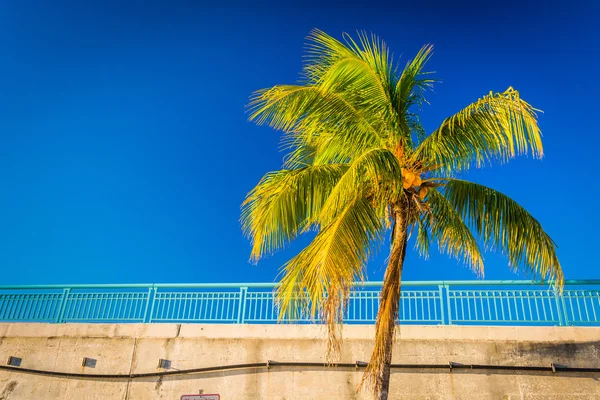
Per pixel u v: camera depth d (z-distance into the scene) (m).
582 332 11.52
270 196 9.82
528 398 11.10
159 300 13.44
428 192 10.47
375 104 10.04
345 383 11.71
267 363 12.08
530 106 8.45
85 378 12.59
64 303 13.73
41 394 12.55
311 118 9.88
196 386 12.19
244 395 11.94
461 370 11.51
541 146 8.25
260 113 9.62
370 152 8.41
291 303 8.39
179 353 12.55
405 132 10.29
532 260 9.85
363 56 10.31
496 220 10.12
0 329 13.36
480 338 11.72
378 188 8.80
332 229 8.29
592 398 10.97
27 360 12.93
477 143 9.39
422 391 11.42
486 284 12.32
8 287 14.10
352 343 12.02
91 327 13.16
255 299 13.07
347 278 7.85
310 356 12.05
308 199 9.85
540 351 11.45
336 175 10.04
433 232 10.95
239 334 12.53
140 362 12.59
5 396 12.60
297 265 8.57
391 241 9.95
